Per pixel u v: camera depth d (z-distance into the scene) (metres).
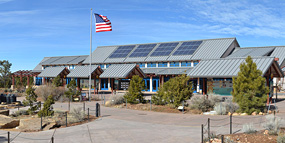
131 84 25.23
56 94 30.98
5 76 50.69
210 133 11.91
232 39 47.06
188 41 51.47
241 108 18.61
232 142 10.29
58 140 11.83
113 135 12.59
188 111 20.30
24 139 12.09
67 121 16.34
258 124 14.17
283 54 41.53
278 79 43.44
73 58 63.41
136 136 12.29
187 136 12.05
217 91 25.56
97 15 32.44
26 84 56.62
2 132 13.74
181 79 21.86
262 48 44.59
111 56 55.38
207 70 26.08
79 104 26.95
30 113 19.83
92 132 13.38
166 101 22.80
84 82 56.19
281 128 12.15
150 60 48.56
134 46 56.97
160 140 11.44
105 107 24.14
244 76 18.89
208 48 46.41
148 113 19.98
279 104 24.56
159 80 46.19
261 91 18.53
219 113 18.73
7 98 27.50
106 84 52.62
